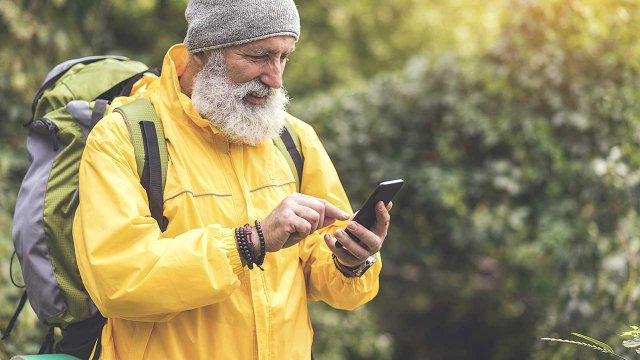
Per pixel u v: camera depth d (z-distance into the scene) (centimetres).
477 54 469
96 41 534
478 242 435
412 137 470
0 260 361
